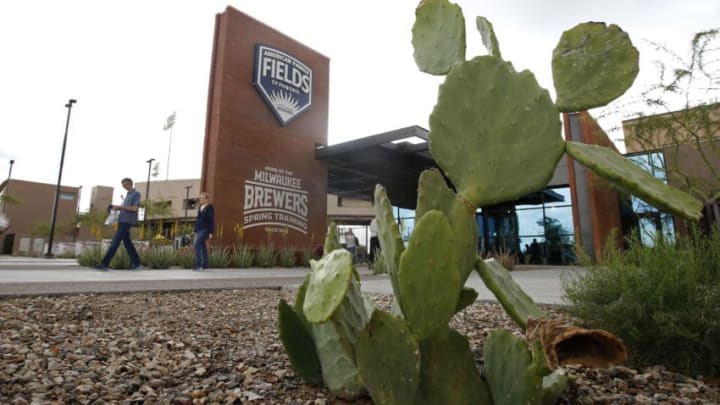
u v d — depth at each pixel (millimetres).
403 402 1075
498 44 1466
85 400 1545
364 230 27031
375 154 13977
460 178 1337
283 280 6422
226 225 11320
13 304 3445
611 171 1088
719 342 1930
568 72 1338
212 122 11664
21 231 47312
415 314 1104
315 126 14094
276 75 12938
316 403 1543
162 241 12891
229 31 11930
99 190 52750
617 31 1321
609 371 1992
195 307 3848
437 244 1098
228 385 1740
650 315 2080
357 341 1120
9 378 1712
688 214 976
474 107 1354
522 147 1282
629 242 2701
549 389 1294
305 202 13469
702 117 7555
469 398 1196
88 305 3605
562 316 2945
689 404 1597
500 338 1198
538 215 14969
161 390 1703
